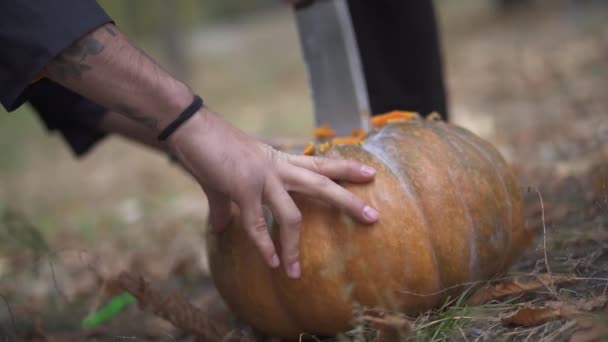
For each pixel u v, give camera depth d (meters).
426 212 1.79
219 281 2.01
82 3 1.57
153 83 1.59
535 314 1.71
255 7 29.91
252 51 17.19
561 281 1.87
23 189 7.18
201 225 4.18
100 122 2.39
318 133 2.25
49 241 4.12
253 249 1.87
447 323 1.77
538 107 4.78
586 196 2.51
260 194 1.68
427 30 2.76
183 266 3.12
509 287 1.91
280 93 10.83
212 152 1.62
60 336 2.46
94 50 1.56
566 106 4.64
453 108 6.46
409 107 2.88
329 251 1.75
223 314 2.41
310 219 1.77
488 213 1.87
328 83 2.32
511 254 1.99
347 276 1.75
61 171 8.23
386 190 1.77
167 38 14.66
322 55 2.31
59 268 3.48
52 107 2.40
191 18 15.39
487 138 4.93
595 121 3.74
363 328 1.75
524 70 5.83
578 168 3.09
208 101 11.74
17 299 2.94
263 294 1.89
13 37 1.54
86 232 4.38
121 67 1.58
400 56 2.78
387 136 1.95
